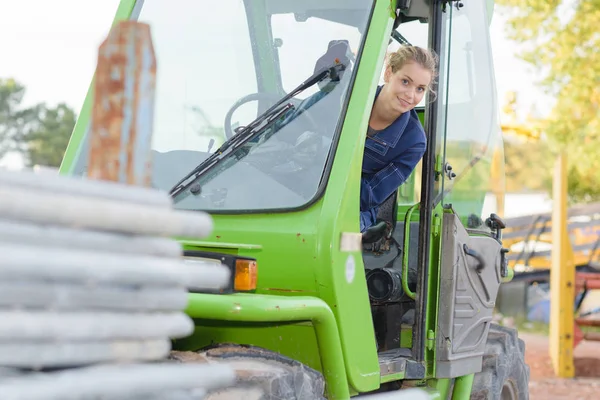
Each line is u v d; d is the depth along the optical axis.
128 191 2.11
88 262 1.96
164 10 4.28
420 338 4.20
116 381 2.05
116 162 2.33
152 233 2.13
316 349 3.57
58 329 1.94
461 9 4.58
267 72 4.09
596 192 19.69
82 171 3.98
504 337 5.27
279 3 4.14
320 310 3.35
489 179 4.91
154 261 2.13
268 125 3.84
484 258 4.66
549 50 17.44
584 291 11.30
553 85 17.59
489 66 4.95
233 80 4.11
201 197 3.77
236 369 3.16
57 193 1.95
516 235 13.69
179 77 4.16
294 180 3.72
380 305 4.47
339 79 3.84
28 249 1.87
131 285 2.11
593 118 17.62
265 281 3.58
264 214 3.63
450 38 4.38
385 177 4.21
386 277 4.33
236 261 3.26
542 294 16.73
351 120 3.73
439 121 4.30
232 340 3.69
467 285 4.47
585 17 17.28
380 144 4.21
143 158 2.36
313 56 4.04
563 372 10.54
